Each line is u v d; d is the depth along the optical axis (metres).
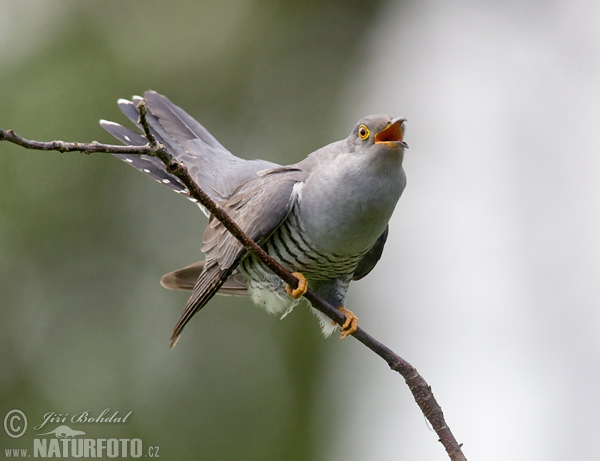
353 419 12.61
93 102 13.25
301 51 14.72
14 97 13.08
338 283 8.02
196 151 9.20
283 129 14.15
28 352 12.23
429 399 5.84
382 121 7.16
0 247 12.44
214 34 14.45
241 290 8.55
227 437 12.19
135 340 12.62
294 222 7.48
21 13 13.74
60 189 12.89
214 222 8.10
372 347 5.95
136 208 13.23
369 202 7.19
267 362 12.70
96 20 13.97
